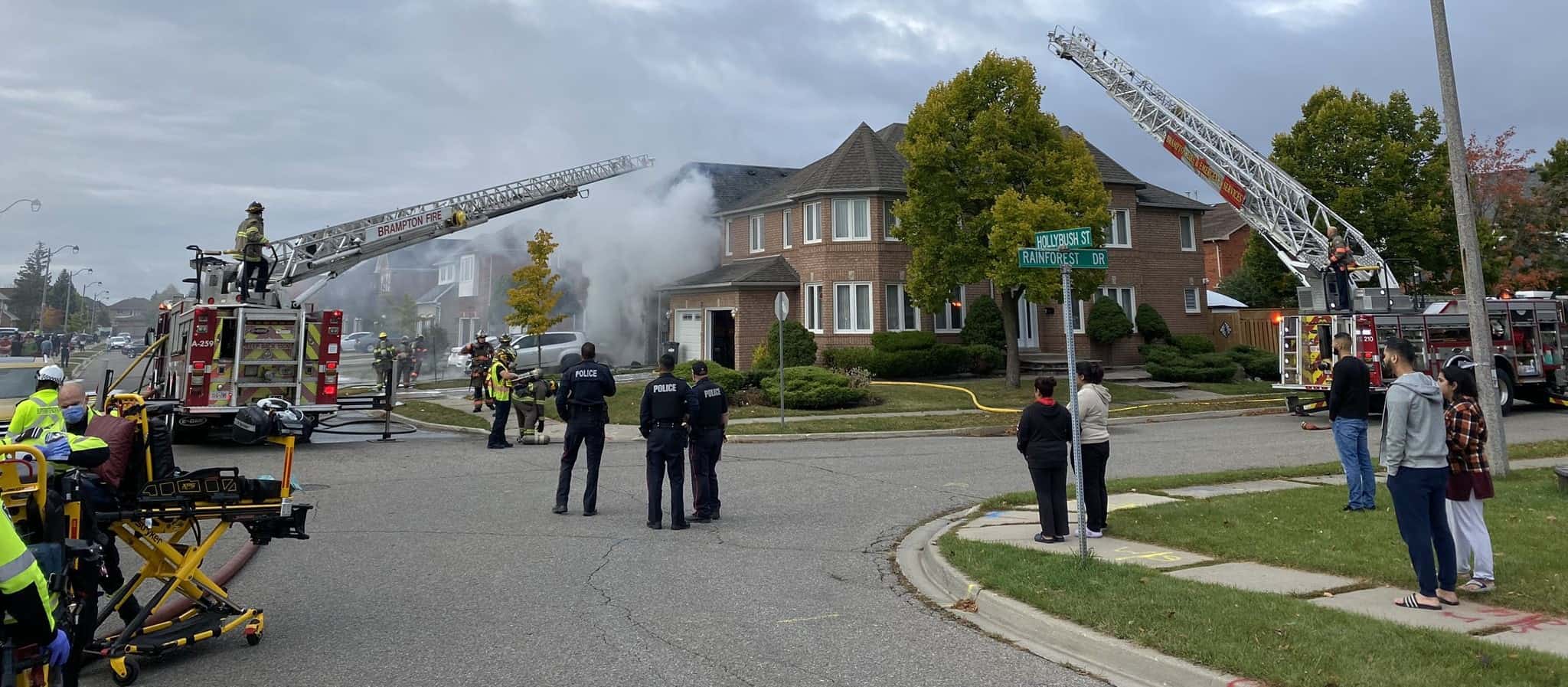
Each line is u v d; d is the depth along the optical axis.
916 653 5.65
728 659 5.53
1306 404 20.53
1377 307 19.97
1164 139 24.86
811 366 24.42
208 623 5.67
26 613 3.55
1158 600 6.12
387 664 5.44
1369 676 4.65
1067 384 26.66
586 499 10.30
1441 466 6.15
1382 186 28.66
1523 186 36.81
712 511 9.98
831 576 7.62
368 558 8.16
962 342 30.14
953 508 10.73
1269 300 39.94
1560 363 20.86
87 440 5.09
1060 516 8.34
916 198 24.91
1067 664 5.45
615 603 6.77
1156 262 33.34
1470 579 6.58
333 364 16.14
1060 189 24.06
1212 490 11.03
